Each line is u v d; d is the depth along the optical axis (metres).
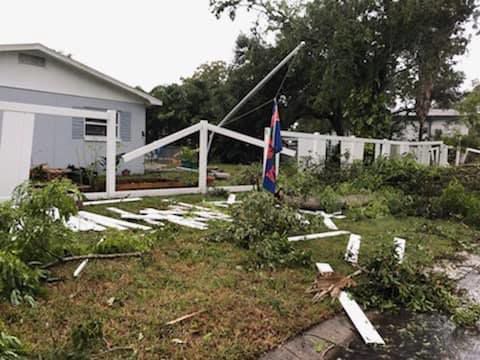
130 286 3.28
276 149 6.66
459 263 4.70
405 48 15.66
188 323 2.70
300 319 2.92
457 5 14.38
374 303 3.38
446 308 3.38
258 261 4.10
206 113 22.89
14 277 2.84
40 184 3.66
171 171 14.05
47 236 3.45
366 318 3.12
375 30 14.98
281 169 9.98
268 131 7.63
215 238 4.92
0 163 5.99
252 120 21.03
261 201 5.41
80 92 11.48
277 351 2.50
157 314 2.80
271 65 19.33
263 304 3.08
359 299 3.41
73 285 3.23
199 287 3.34
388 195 8.91
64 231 3.67
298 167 10.19
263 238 4.74
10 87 10.12
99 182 9.19
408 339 2.85
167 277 3.54
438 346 2.76
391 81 17.38
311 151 10.78
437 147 16.98
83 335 2.24
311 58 17.45
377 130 15.95
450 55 16.09
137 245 4.21
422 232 6.13
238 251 4.46
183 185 9.61
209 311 2.90
